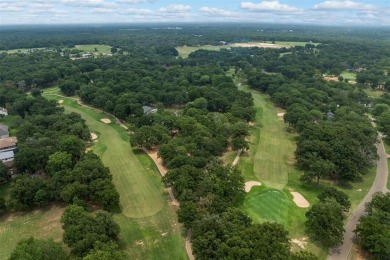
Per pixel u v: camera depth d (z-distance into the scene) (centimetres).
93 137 14575
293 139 14512
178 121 14288
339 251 7662
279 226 7225
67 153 10944
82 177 9338
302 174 11300
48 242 6788
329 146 11612
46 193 9106
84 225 7275
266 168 11744
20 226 8488
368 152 12006
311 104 17575
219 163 10619
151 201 9656
